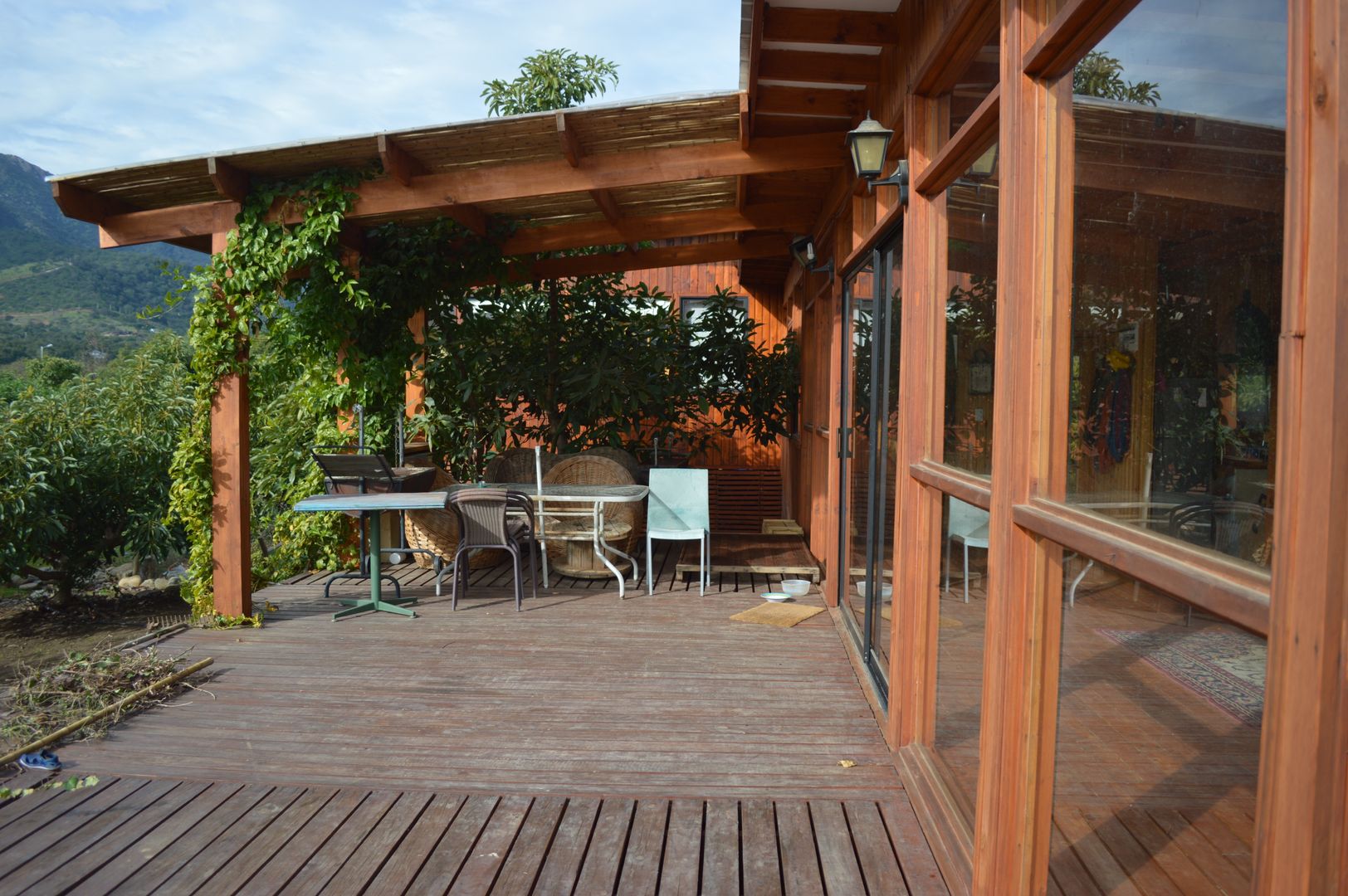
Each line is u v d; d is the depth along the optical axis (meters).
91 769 3.24
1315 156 0.87
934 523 3.00
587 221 7.21
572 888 2.44
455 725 3.66
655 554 7.91
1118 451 1.42
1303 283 0.90
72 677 3.96
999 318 1.95
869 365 4.38
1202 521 1.15
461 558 6.29
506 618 5.52
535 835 2.73
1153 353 1.30
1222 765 1.09
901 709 3.27
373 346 7.09
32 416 9.33
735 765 3.24
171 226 5.52
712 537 8.11
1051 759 1.77
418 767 3.23
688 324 9.55
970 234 2.53
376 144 5.05
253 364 5.67
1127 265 1.39
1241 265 1.06
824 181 6.13
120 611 10.02
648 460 9.29
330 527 7.02
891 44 3.57
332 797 3.00
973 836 2.44
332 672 4.40
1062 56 1.68
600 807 2.91
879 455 4.10
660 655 4.66
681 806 2.91
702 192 6.56
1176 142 1.23
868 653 4.24
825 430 6.65
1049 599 1.76
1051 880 1.77
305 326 6.26
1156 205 1.29
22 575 9.30
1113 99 1.46
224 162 5.23
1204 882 1.15
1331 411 0.84
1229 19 1.09
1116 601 1.43
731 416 9.65
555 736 3.53
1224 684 1.09
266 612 5.65
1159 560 1.23
